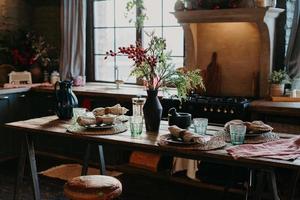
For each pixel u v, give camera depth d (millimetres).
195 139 2436
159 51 2770
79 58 5512
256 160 2141
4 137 5074
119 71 5527
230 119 3807
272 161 2109
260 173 2740
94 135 2740
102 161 3625
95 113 3189
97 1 5582
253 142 2492
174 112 2867
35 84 5465
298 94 3996
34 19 6078
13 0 5781
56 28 5902
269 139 2561
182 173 4320
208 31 4535
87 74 5762
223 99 4020
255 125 2656
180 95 2840
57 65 5848
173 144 2467
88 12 5641
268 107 3670
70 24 5473
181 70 2881
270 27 4023
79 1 5422
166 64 2809
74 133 2799
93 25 5648
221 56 4500
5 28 5691
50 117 3428
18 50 5699
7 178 4504
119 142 2604
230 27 4414
